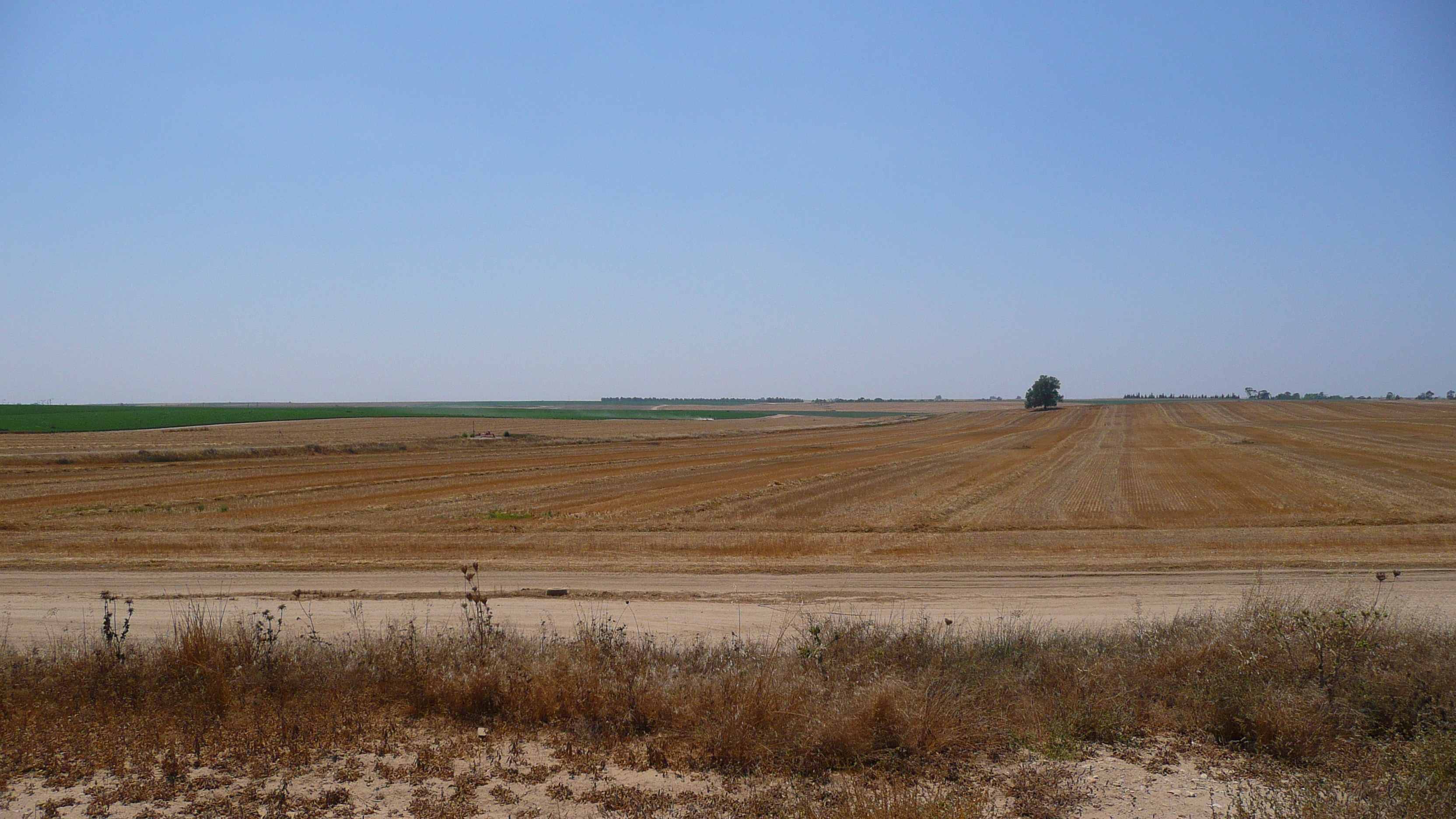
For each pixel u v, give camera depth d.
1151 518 27.84
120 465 46.28
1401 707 7.57
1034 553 21.48
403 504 32.50
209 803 5.87
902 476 45.16
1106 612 14.54
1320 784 6.05
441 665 8.52
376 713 7.91
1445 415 109.75
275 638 9.22
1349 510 28.36
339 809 5.80
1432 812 5.43
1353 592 15.37
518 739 7.23
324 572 18.72
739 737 6.75
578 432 93.12
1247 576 18.05
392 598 15.71
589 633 9.89
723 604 15.25
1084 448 67.00
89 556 20.55
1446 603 14.87
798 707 7.14
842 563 19.92
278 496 34.41
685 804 5.89
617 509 31.17
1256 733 7.16
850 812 5.39
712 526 26.59
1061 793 6.07
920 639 9.85
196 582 17.44
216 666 8.41
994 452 65.94
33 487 35.59
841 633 9.83
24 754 6.68
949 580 17.88
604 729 7.42
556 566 19.50
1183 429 92.69
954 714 7.25
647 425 113.12
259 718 7.70
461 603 15.30
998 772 6.57
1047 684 8.62
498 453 62.56
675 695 7.76
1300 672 8.51
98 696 8.16
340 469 46.91
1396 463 47.47
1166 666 9.02
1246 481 39.28
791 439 87.31
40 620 13.41
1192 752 7.10
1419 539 22.25
